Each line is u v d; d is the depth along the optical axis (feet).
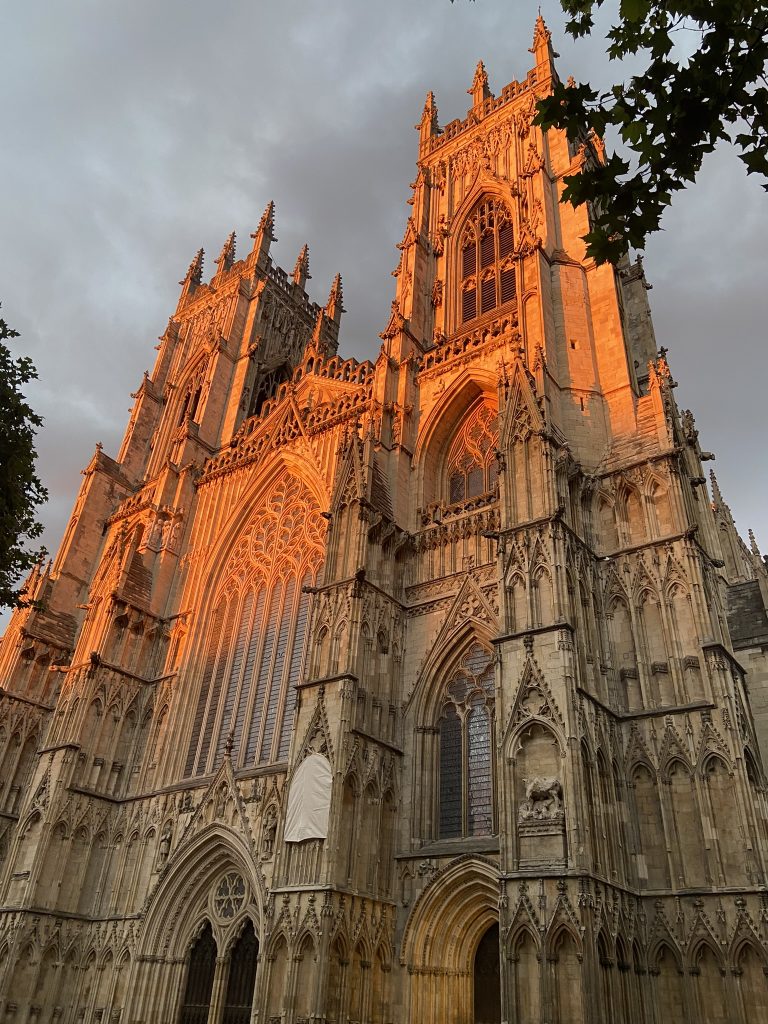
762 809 113.29
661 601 132.77
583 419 162.81
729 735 115.44
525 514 140.05
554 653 121.70
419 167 269.23
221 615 202.49
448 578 161.17
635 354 210.38
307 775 135.95
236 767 167.53
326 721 139.74
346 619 150.10
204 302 332.19
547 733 116.98
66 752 177.58
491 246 231.30
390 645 155.22
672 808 116.26
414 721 149.07
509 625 129.90
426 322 223.92
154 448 291.58
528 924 104.63
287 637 181.68
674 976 105.81
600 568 142.41
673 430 150.20
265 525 208.85
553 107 58.08
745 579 250.78
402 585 166.50
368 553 160.86
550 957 100.63
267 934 132.46
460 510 170.81
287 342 317.42
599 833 110.22
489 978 125.70
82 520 255.09
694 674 124.16
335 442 204.13
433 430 187.42
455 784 141.49
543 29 268.62
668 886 111.34
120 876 168.96
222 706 182.80
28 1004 151.84
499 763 118.73
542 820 110.42
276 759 162.09
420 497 179.52
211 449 254.88
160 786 176.96
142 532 239.71
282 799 148.66
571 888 103.30
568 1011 97.35
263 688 177.47
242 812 153.07
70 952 161.68
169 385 306.96
